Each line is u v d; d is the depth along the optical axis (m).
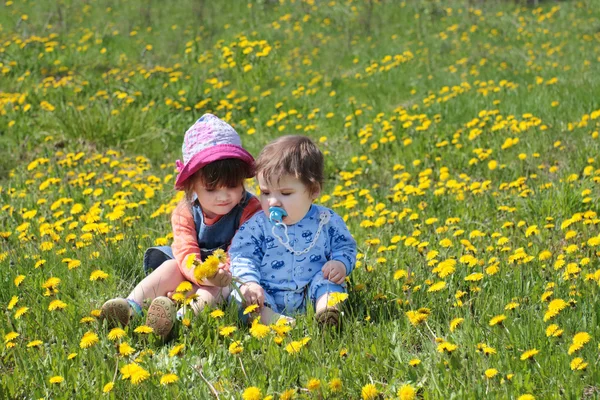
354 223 4.76
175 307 3.16
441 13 15.70
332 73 10.95
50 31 13.83
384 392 2.61
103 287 3.64
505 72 10.30
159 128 8.05
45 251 4.13
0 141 7.57
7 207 5.21
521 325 2.95
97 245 4.18
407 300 3.27
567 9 16.44
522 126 6.42
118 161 6.70
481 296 3.28
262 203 3.33
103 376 2.73
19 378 2.80
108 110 8.09
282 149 3.26
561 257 3.55
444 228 4.29
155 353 3.00
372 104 8.94
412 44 12.93
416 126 7.32
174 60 12.06
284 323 2.94
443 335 3.04
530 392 2.52
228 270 3.37
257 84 10.37
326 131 7.89
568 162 5.77
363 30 14.41
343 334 3.04
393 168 6.13
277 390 2.66
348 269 3.39
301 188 3.25
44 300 3.48
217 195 3.37
